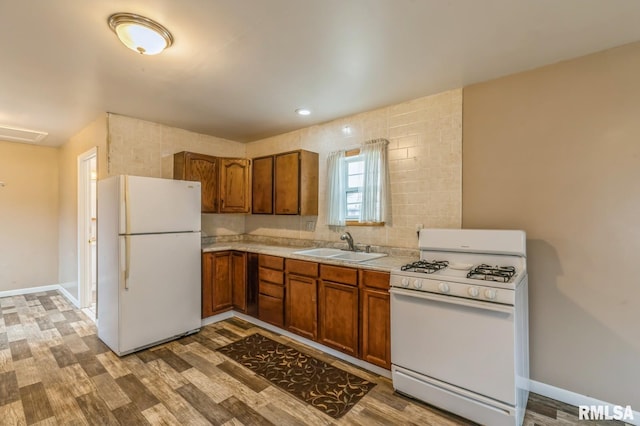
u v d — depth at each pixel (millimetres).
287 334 3115
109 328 2816
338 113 3199
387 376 2342
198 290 3232
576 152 2043
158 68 2213
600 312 1966
